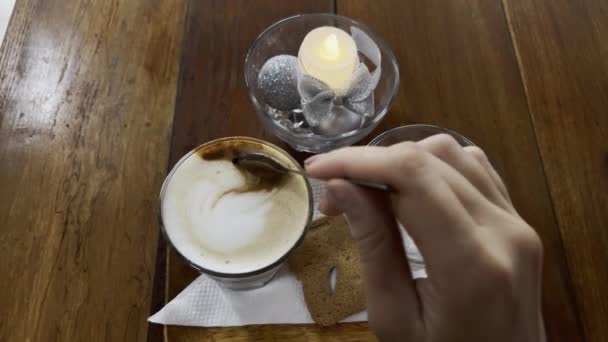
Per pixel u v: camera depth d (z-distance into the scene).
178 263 0.36
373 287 0.28
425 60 0.42
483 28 0.43
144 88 0.43
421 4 0.44
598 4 0.44
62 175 0.41
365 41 0.41
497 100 0.41
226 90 0.41
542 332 0.28
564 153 0.40
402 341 0.28
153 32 0.44
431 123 0.41
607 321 0.36
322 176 0.27
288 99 0.39
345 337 0.35
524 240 0.26
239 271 0.35
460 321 0.26
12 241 0.39
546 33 0.43
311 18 0.41
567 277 0.37
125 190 0.40
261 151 0.37
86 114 0.42
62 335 0.38
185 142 0.40
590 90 0.42
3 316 0.38
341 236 0.37
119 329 0.38
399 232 0.28
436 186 0.26
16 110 0.42
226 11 0.44
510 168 0.39
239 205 0.37
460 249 0.25
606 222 0.38
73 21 0.45
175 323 0.35
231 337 0.35
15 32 0.44
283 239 0.36
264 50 0.41
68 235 0.39
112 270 0.39
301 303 0.36
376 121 0.38
